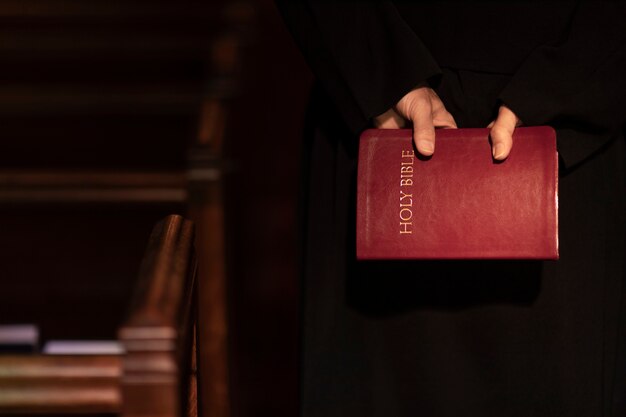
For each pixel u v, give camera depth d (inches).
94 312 138.9
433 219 75.4
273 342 160.4
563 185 79.4
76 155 169.9
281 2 83.1
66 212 133.0
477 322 81.0
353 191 83.5
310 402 84.7
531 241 74.1
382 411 83.4
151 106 168.9
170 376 57.1
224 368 126.3
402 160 76.7
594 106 76.1
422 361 82.1
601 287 79.6
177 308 59.9
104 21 213.9
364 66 80.0
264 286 177.2
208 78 175.9
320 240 85.3
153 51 206.5
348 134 83.4
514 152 75.4
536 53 76.9
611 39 76.8
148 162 170.4
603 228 79.3
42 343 139.6
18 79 203.2
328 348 84.5
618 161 79.4
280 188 213.6
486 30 79.3
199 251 127.3
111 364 61.2
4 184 125.4
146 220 133.6
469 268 80.6
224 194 130.6
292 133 228.4
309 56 82.2
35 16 214.8
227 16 216.8
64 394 60.8
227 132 145.7
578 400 80.1
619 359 80.8
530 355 80.5
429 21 80.7
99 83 204.5
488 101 79.7
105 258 136.6
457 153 76.2
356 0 81.0
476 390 81.7
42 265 136.9
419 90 78.5
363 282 83.0
